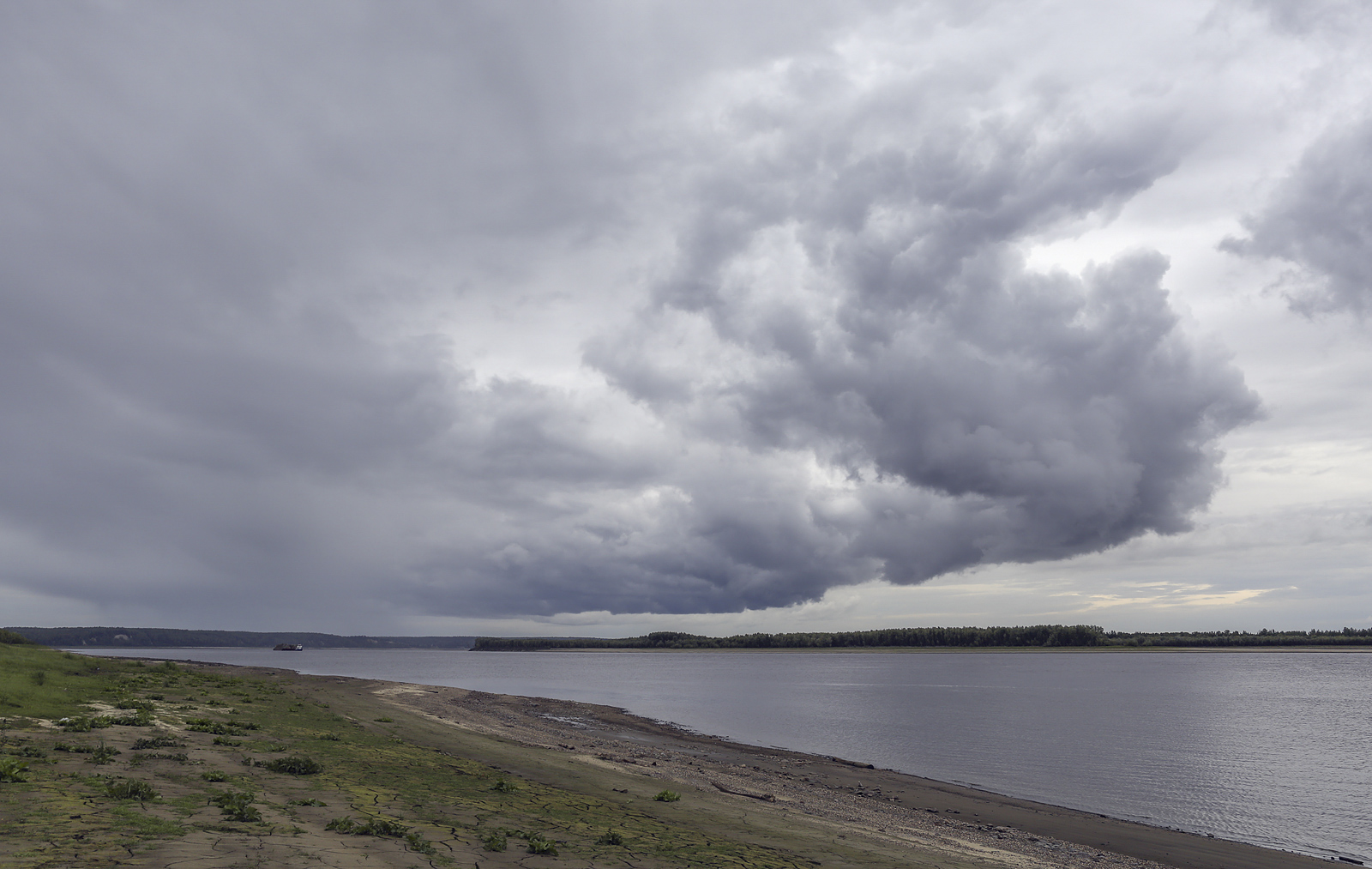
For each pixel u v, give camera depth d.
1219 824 31.59
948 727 65.56
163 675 40.00
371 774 19.69
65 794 12.86
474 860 12.11
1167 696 106.38
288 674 81.25
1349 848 28.02
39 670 31.20
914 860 18.75
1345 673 186.88
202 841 10.93
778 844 18.00
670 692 107.81
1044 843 25.92
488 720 50.44
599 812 18.92
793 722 67.69
